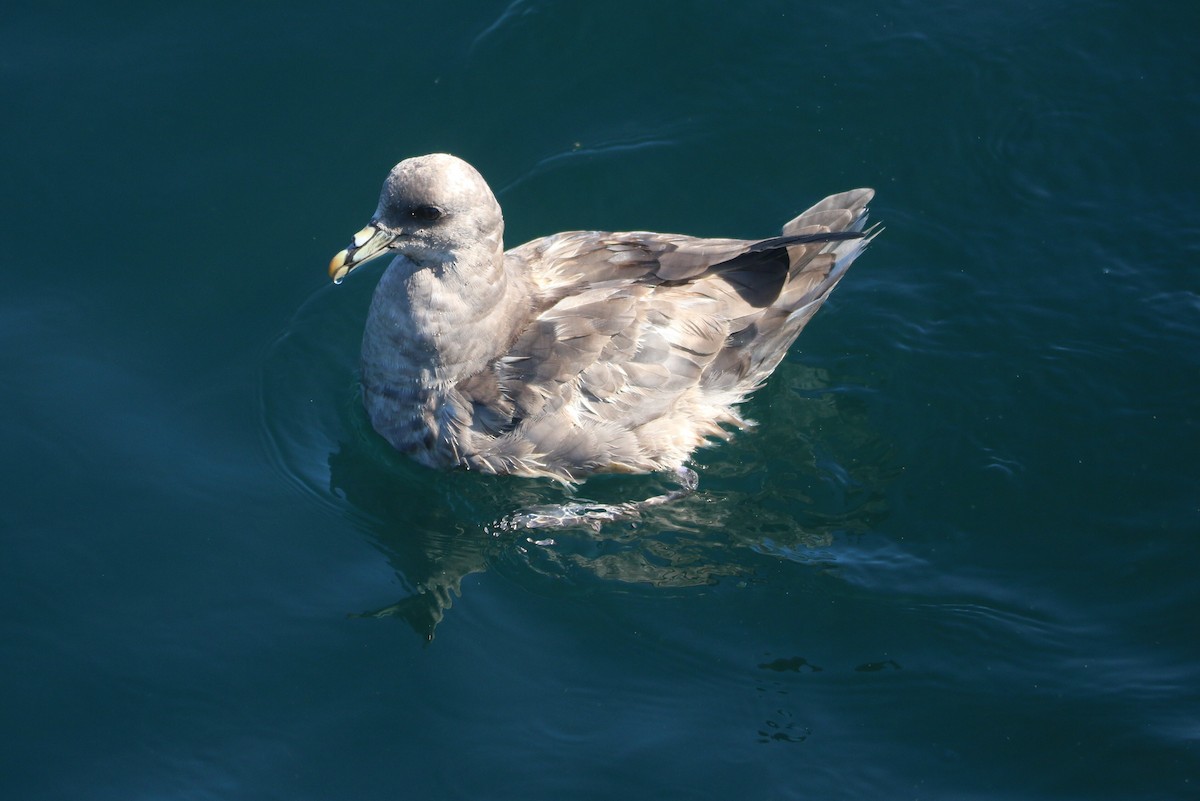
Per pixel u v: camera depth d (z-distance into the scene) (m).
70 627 8.02
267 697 7.77
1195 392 9.34
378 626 8.21
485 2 11.44
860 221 9.30
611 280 8.83
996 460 9.12
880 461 9.20
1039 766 7.54
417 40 11.24
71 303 9.67
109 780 7.30
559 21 11.37
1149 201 10.34
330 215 10.27
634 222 10.44
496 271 8.55
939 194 10.50
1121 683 7.91
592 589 8.53
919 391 9.52
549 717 7.76
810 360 9.73
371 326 8.88
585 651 8.16
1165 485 8.93
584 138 10.84
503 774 7.43
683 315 8.76
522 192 10.55
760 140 10.85
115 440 9.00
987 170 10.60
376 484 9.16
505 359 8.73
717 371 8.99
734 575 8.59
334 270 8.15
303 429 9.33
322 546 8.68
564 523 8.94
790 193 10.60
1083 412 9.32
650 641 8.22
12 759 7.35
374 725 7.65
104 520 8.59
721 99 11.03
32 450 8.88
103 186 10.26
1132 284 9.91
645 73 11.19
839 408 9.48
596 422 8.77
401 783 7.37
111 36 11.09
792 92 11.05
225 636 8.07
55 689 7.70
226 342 9.64
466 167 8.27
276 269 10.02
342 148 10.62
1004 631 8.23
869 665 8.08
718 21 11.43
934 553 8.70
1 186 10.15
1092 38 11.16
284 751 7.50
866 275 10.10
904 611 8.37
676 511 9.01
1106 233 10.19
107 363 9.41
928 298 9.95
